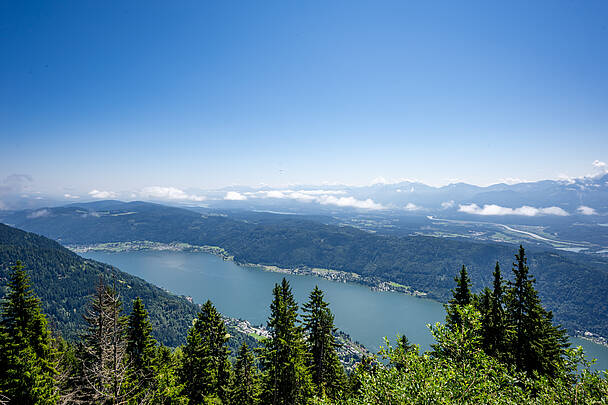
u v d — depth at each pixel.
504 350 30.97
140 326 38.75
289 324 35.44
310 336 38.84
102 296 24.72
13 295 32.03
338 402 16.02
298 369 34.09
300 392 34.28
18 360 26.47
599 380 11.63
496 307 32.28
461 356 13.34
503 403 11.68
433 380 11.62
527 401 12.26
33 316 32.84
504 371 13.13
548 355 29.89
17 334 30.97
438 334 14.18
